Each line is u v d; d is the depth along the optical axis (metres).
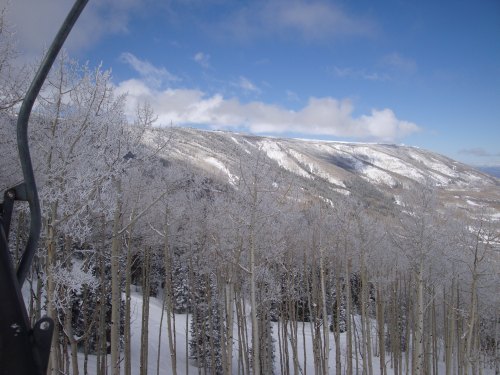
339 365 20.70
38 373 1.43
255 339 14.53
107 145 8.75
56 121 8.29
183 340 32.31
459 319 25.73
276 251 17.12
